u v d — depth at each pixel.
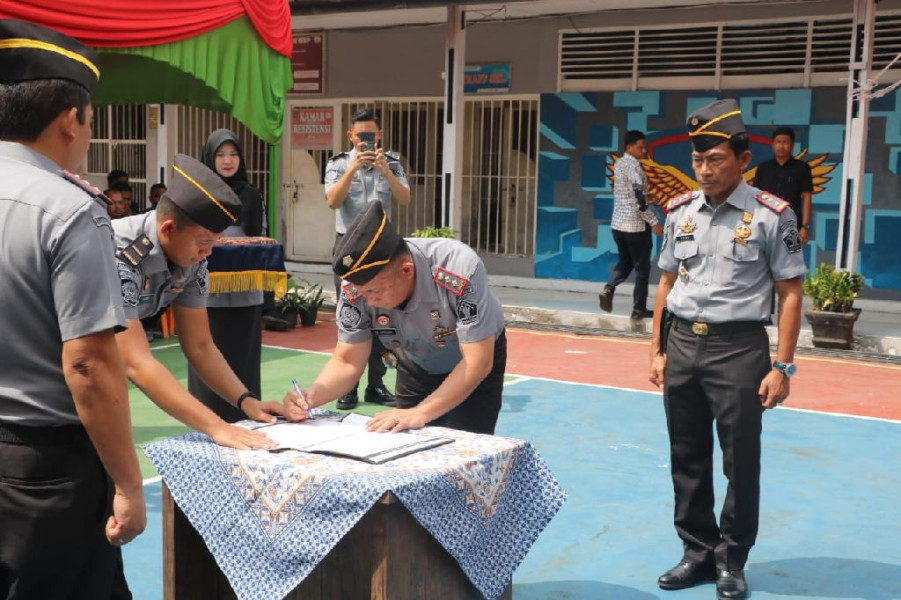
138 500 2.39
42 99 2.29
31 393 2.29
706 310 3.88
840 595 3.96
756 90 12.54
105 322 2.23
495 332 3.69
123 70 8.88
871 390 7.82
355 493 2.63
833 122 12.14
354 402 6.95
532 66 13.80
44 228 2.21
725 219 3.88
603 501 5.08
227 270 5.01
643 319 10.59
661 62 13.03
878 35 11.81
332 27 15.07
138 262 3.09
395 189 6.95
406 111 14.99
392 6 11.30
